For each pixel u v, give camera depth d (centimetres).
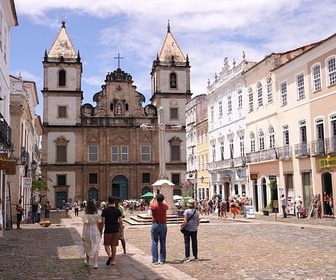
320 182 2859
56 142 6000
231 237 1747
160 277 941
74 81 6166
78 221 3155
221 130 4506
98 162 6069
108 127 6144
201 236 1812
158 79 6334
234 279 909
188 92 6359
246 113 3916
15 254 1358
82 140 6091
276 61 3444
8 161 1922
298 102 3127
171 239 1730
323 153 2803
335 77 2745
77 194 5953
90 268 1074
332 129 2773
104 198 6000
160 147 2623
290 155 3195
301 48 3509
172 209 2602
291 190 3219
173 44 6588
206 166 5044
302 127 3102
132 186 6091
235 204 3080
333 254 1212
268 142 3547
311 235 1738
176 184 6153
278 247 1395
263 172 3566
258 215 3281
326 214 2788
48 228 2459
